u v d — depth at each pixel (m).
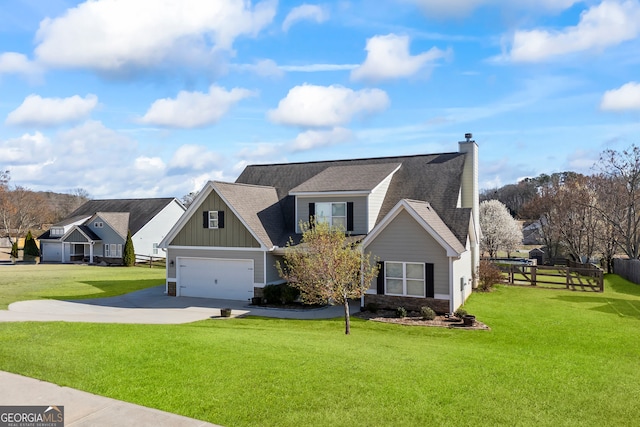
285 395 8.00
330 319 18.42
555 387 8.91
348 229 22.83
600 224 44.06
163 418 7.04
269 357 10.37
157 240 52.88
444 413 7.44
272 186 28.84
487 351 12.47
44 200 86.81
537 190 86.06
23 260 55.06
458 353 11.86
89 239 49.84
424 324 17.14
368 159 28.67
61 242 52.66
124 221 52.25
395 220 19.59
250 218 23.31
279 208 26.59
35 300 23.09
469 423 7.10
